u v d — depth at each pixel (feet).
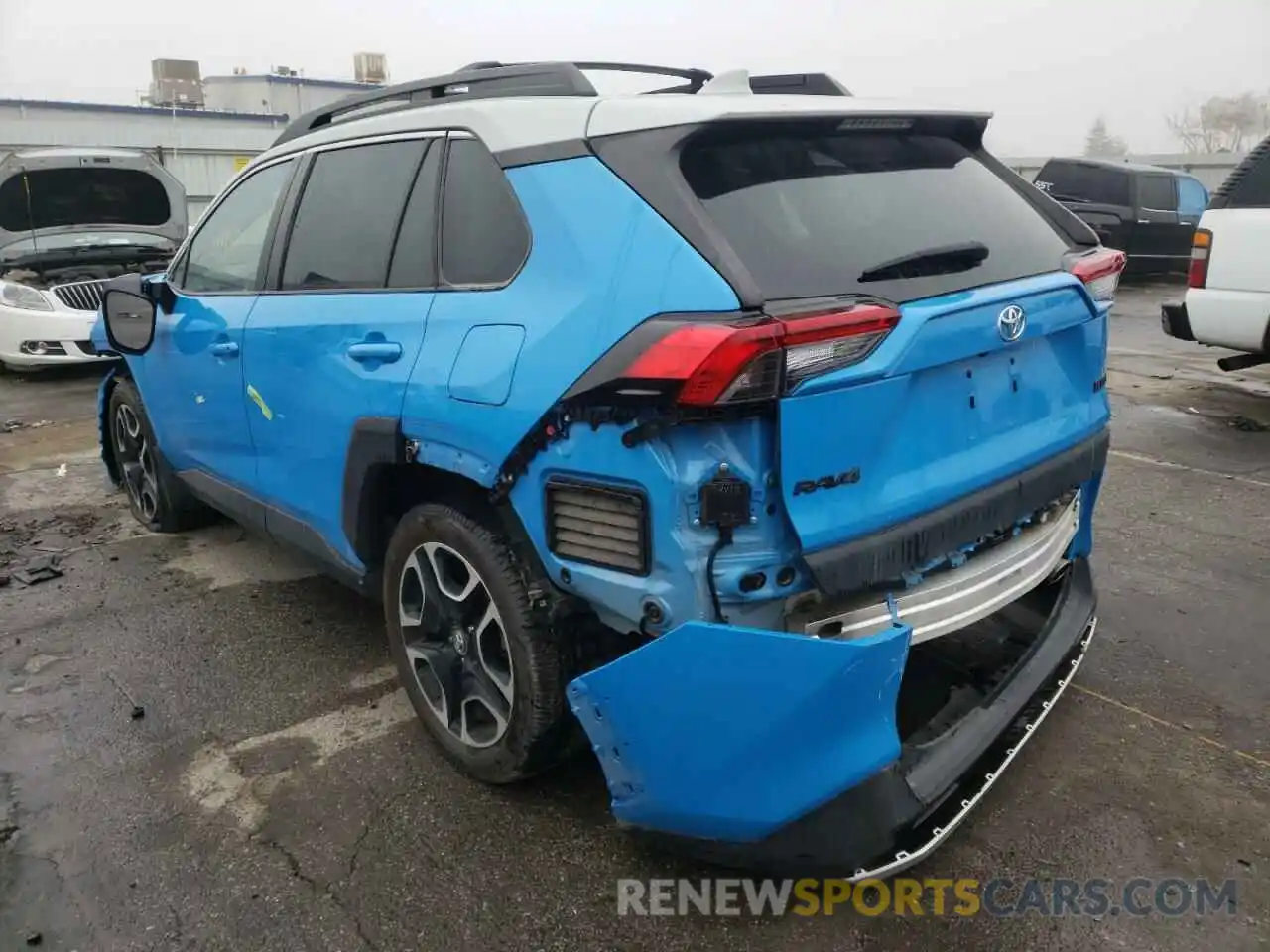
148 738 10.24
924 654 9.47
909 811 7.11
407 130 9.64
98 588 14.23
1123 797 8.91
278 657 11.99
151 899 7.89
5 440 23.02
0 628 12.91
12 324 28.71
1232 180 21.62
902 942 7.34
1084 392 9.46
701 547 6.67
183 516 16.30
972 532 7.79
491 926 7.56
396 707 10.78
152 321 13.79
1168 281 51.80
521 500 7.80
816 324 6.48
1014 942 7.31
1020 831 8.50
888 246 7.76
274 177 11.85
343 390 9.62
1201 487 17.52
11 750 10.04
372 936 7.48
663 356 6.46
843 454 6.82
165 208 33.35
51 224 31.37
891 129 8.64
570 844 8.45
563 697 8.34
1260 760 9.45
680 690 6.80
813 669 6.50
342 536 10.39
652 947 7.34
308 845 8.52
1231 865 8.04
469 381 8.05
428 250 9.10
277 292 11.17
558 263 7.68
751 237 7.15
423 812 8.91
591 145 7.72
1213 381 26.61
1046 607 10.19
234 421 12.04
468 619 9.04
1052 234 9.50
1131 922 7.47
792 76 10.50
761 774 6.85
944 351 7.29
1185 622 12.28
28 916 7.73
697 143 7.47
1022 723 8.57
